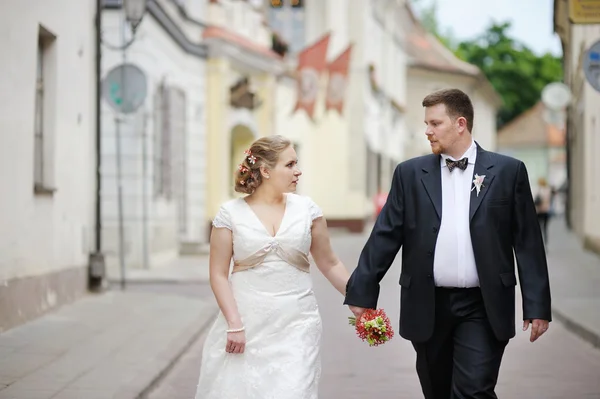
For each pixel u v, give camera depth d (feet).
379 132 133.90
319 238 16.47
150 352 29.76
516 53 227.40
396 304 44.75
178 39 73.36
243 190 16.05
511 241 16.06
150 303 42.60
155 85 66.03
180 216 75.36
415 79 171.22
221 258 15.92
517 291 48.78
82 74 44.55
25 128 35.60
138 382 25.08
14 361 27.91
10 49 34.01
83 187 44.70
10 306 33.86
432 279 15.88
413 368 28.89
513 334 15.88
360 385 26.40
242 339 15.49
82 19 44.65
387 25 139.74
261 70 93.45
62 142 41.16
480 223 15.71
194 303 42.80
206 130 82.23
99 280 46.55
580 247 84.33
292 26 113.19
